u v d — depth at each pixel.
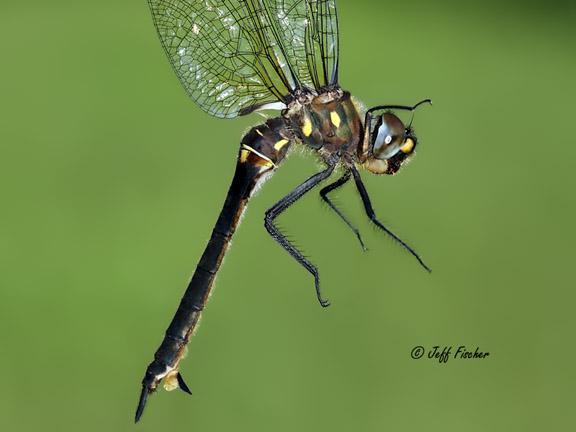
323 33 0.77
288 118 0.77
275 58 0.77
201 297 0.77
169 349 0.77
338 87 0.77
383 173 0.78
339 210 0.78
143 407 0.77
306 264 0.77
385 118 0.77
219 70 0.77
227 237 0.77
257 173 0.77
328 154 0.77
